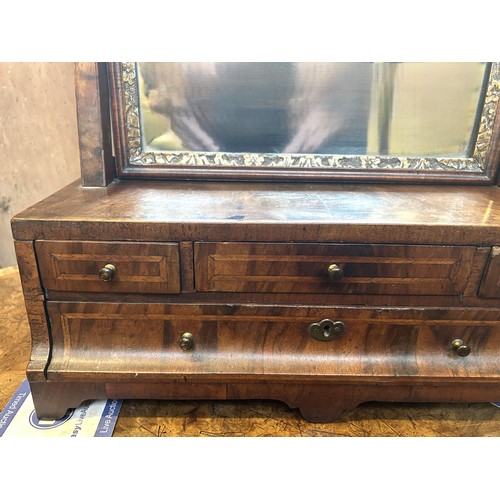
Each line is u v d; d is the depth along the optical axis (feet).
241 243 2.34
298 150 3.38
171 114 3.26
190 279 2.45
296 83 3.24
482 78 3.27
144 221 2.29
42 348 2.63
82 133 2.97
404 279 2.45
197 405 3.02
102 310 2.54
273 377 2.63
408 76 3.24
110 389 2.74
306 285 2.47
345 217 2.39
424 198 2.95
